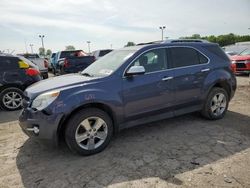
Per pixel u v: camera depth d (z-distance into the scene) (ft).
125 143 15.02
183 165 12.12
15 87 24.22
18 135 17.42
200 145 14.30
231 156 12.85
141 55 15.29
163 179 11.01
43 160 13.44
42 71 45.09
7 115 22.80
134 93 14.61
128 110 14.57
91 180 11.25
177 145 14.44
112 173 11.72
